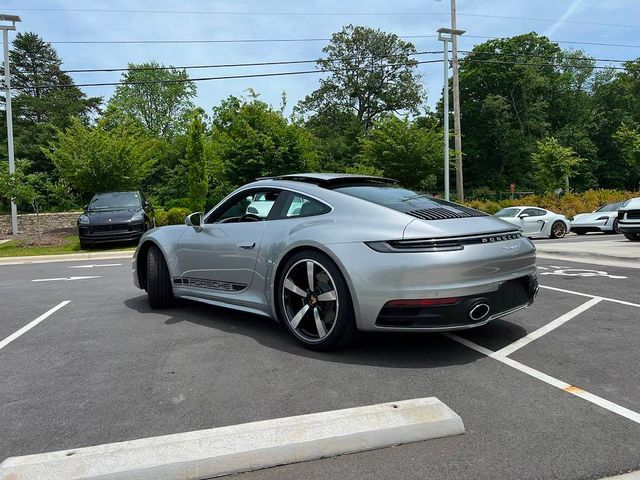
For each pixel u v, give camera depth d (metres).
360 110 57.25
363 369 3.39
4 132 44.03
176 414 2.73
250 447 2.22
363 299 3.40
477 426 2.52
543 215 16.81
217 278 4.66
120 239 13.85
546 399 2.85
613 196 27.25
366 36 55.25
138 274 5.76
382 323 3.39
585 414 2.64
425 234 3.34
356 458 2.25
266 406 2.81
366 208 3.71
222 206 4.89
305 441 2.25
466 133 50.09
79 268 10.38
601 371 3.31
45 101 46.47
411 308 3.30
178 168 35.47
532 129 48.06
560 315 4.93
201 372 3.42
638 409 2.70
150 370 3.49
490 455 2.23
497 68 48.75
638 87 50.91
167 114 53.72
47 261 12.40
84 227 13.64
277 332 4.42
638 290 6.25
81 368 3.58
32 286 7.84
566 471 2.09
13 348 4.15
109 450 2.24
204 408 2.81
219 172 22.55
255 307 4.29
